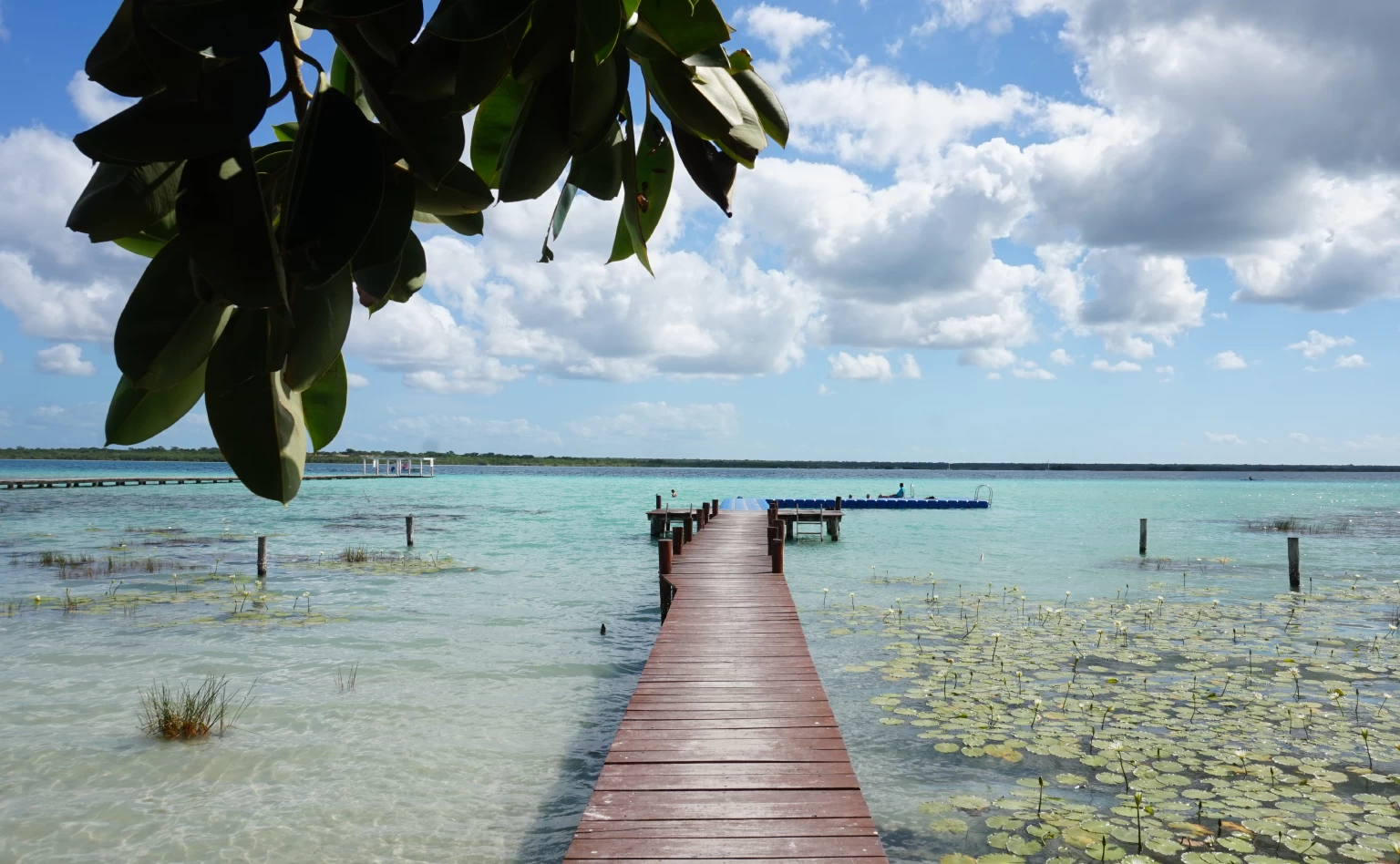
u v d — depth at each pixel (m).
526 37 0.70
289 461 0.74
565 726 7.53
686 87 0.77
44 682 8.76
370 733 7.32
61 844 5.30
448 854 5.22
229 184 0.62
